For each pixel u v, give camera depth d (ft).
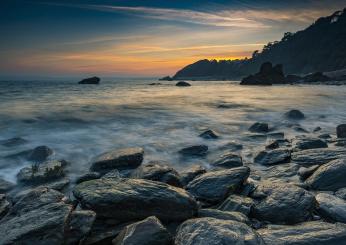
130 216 22.86
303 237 19.04
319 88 242.17
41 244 18.51
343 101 127.65
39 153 42.63
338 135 57.36
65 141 51.98
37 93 156.66
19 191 31.09
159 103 111.86
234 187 28.58
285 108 102.27
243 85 333.62
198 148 46.52
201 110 93.91
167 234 19.49
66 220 20.22
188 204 23.59
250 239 17.84
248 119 79.41
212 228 18.94
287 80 395.75
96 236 21.07
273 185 28.66
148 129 63.67
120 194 23.39
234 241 17.56
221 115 84.89
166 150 48.14
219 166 39.32
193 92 192.95
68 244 19.58
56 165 36.68
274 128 67.92
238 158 40.32
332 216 23.04
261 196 27.40
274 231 20.10
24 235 18.66
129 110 89.20
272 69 382.83
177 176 31.53
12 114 74.43
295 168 36.65
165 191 24.53
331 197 25.53
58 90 189.57
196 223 19.81
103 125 66.08
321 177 30.68
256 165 40.50
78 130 60.64
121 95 153.69
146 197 23.38
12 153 44.04
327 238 18.88
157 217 22.93
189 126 67.82
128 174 35.50
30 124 64.18
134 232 19.10
